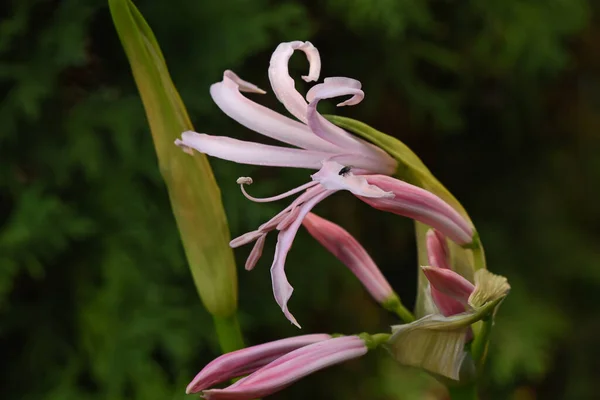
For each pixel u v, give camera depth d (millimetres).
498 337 737
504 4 720
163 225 607
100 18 613
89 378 619
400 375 717
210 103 604
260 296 657
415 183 402
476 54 737
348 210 750
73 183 602
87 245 604
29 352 609
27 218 562
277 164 390
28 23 570
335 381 724
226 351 435
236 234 605
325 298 676
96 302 595
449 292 393
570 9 733
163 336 581
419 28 701
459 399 407
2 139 578
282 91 394
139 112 594
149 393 576
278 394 719
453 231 397
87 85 615
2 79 575
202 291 429
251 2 607
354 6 639
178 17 603
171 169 421
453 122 723
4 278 557
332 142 391
